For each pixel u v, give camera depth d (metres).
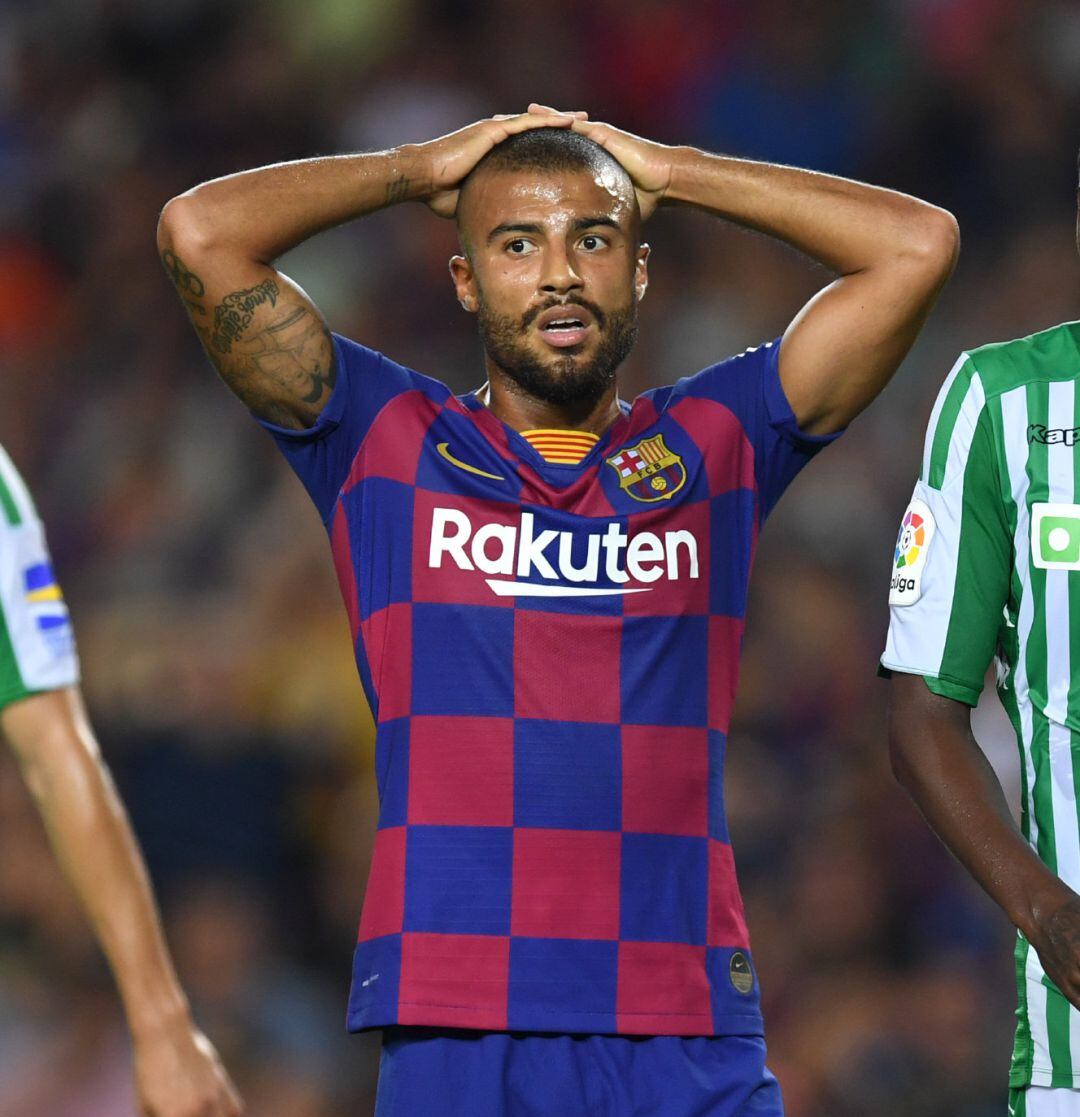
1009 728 29.22
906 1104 27.09
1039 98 38.16
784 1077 27.25
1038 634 12.32
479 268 13.56
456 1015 12.48
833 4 38.88
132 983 11.22
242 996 26.73
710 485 13.60
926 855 29.19
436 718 12.95
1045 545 12.28
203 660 30.50
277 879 28.62
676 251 36.53
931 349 35.56
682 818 12.95
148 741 29.64
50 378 36.69
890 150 38.09
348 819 29.02
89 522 34.09
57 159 38.81
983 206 37.62
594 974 12.59
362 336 35.88
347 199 13.77
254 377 13.59
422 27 39.28
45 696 11.47
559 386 13.34
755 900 28.64
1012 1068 12.47
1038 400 12.45
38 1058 25.27
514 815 12.76
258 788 29.28
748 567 13.72
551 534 13.22
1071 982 11.45
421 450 13.51
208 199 13.55
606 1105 12.54
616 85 38.81
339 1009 27.52
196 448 34.53
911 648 12.66
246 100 39.12
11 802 27.38
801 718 31.02
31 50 39.66
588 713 12.91
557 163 13.44
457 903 12.65
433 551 13.23
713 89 38.62
